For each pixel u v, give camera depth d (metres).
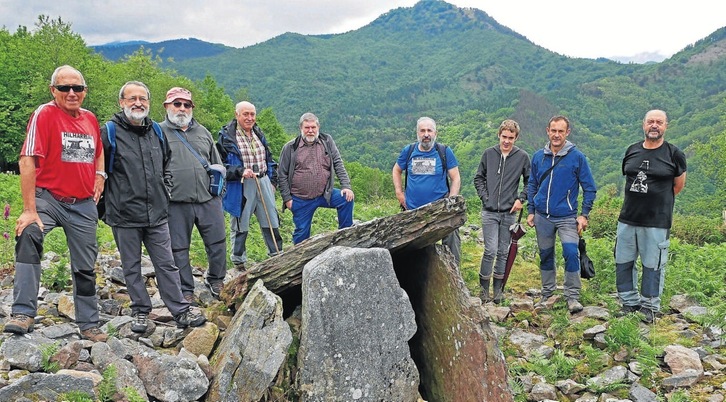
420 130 7.74
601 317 7.45
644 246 7.29
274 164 8.30
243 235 8.08
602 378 5.89
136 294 5.54
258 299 5.09
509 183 8.20
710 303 7.91
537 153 8.11
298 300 6.10
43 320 5.61
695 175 81.06
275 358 4.86
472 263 11.10
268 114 58.81
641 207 7.19
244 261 8.29
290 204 8.14
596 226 16.67
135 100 5.27
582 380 6.06
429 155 7.80
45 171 4.89
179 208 6.28
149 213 5.41
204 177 6.41
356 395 5.07
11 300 6.29
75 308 5.24
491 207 8.25
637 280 8.19
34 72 44.59
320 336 5.02
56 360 4.54
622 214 7.42
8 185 19.86
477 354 5.39
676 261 10.45
